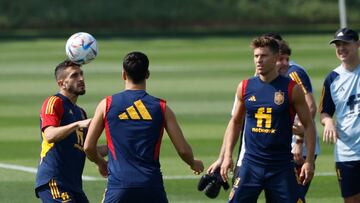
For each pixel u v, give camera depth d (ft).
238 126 88.84
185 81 251.39
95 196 116.47
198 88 235.20
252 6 519.60
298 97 85.81
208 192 91.09
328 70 275.80
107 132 81.61
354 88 96.48
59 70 88.43
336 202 112.68
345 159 97.60
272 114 85.97
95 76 266.36
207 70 281.13
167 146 152.87
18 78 263.08
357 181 98.17
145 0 520.83
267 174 86.63
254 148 86.94
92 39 93.71
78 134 88.22
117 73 274.16
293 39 402.11
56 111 87.04
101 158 84.84
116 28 508.94
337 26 497.05
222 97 216.95
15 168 134.72
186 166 135.13
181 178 126.93
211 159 141.18
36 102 210.79
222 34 441.68
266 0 522.88
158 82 249.75
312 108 96.99
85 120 83.87
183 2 520.42
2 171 132.46
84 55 92.89
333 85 97.25
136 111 81.10
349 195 98.73
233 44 381.81
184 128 171.42
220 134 164.45
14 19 504.84
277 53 86.02
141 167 80.64
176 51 354.13
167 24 513.86
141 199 80.59
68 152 87.66
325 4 517.96
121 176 80.43
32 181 125.70
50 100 87.51
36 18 506.89
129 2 518.37
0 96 222.28
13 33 476.95
